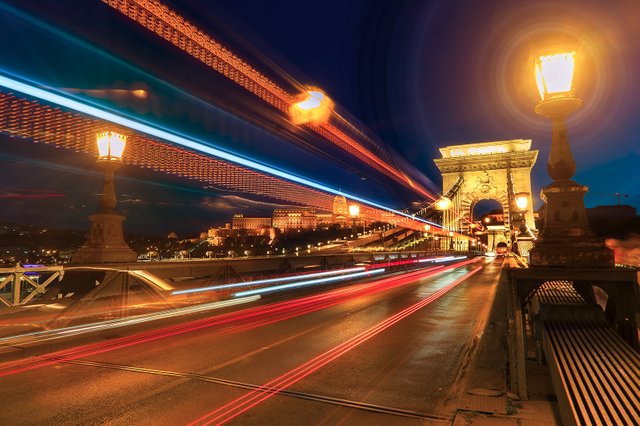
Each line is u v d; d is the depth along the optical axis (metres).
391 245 58.59
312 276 16.77
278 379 4.93
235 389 4.58
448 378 4.96
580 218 4.00
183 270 9.95
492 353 4.89
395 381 4.85
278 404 4.13
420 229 65.19
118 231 8.67
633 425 2.15
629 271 3.73
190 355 6.06
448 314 9.79
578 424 2.28
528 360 4.95
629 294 3.80
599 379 2.83
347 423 3.67
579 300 5.05
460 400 3.73
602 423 2.21
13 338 6.27
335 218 145.50
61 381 4.87
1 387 4.64
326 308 10.77
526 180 79.00
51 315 7.62
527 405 3.55
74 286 8.54
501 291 6.11
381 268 24.36
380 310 10.45
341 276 18.30
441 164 84.56
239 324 8.55
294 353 6.18
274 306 11.10
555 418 3.28
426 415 3.83
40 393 4.46
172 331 7.84
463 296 13.30
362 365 5.54
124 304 8.28
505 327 5.56
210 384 4.75
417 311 10.26
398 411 3.93
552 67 4.12
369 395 4.39
